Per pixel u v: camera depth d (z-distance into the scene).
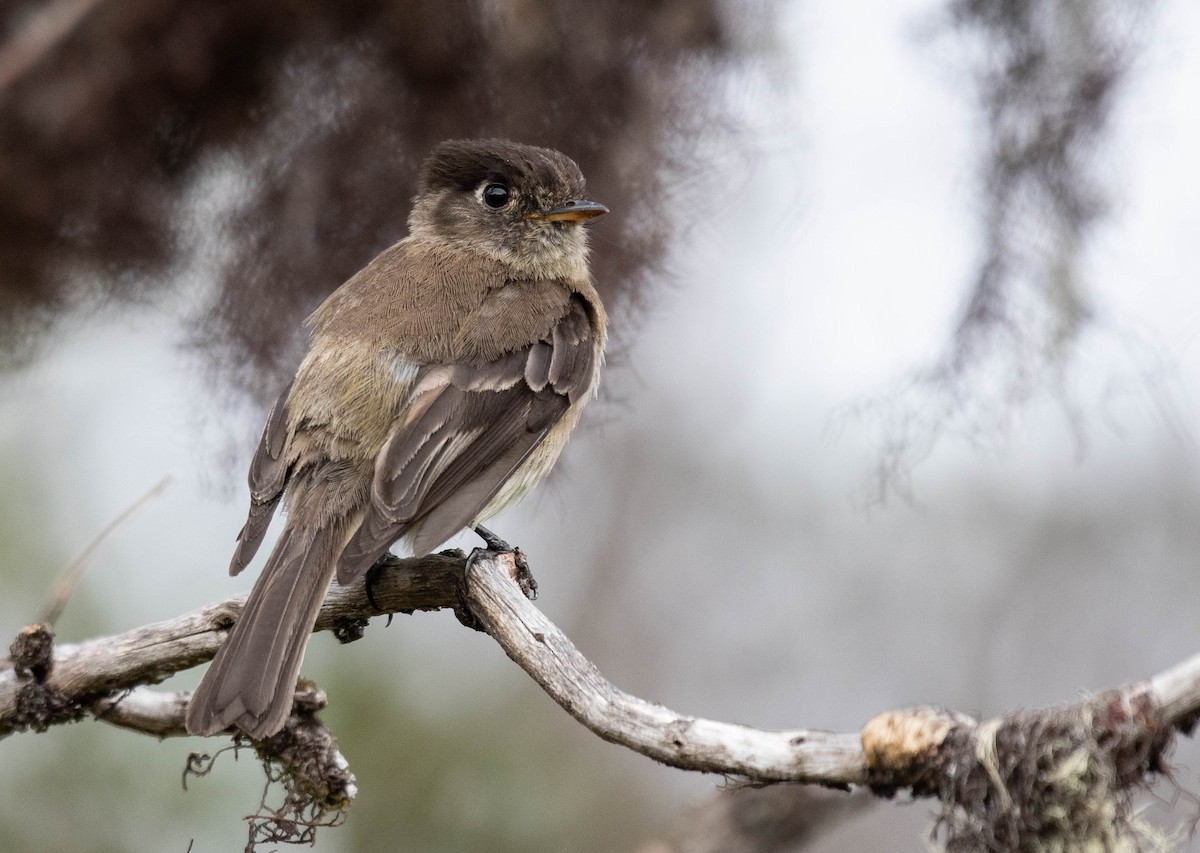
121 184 11.24
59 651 7.32
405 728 12.22
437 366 8.34
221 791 11.41
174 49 10.80
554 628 6.72
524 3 10.17
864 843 13.45
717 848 10.65
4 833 11.05
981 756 5.74
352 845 11.76
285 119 11.00
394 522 7.62
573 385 8.88
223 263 11.17
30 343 11.85
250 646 6.93
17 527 12.52
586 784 12.52
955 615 14.20
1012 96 10.66
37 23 10.89
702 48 10.80
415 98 10.83
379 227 10.94
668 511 14.75
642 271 10.96
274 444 8.22
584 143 10.68
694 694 14.16
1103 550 14.05
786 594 14.48
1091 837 5.58
